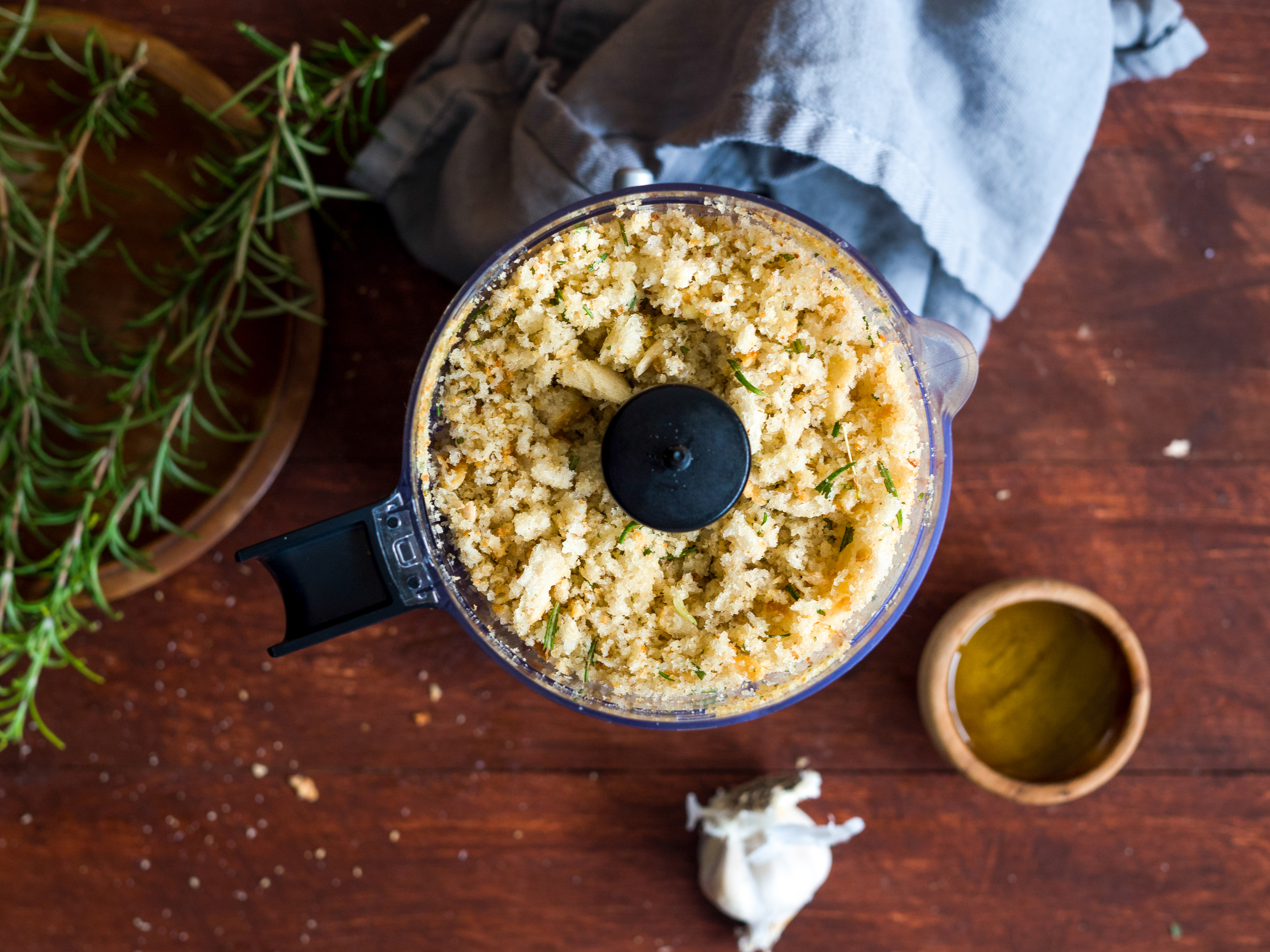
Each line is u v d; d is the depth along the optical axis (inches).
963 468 21.6
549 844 21.9
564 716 21.8
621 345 15.4
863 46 18.0
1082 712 21.1
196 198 19.9
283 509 21.3
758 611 15.7
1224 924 21.9
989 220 19.9
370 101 21.0
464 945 21.9
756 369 15.5
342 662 21.6
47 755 21.6
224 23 20.9
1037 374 21.6
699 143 18.0
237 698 21.6
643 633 15.7
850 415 15.6
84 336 19.0
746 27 18.2
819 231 16.4
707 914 22.0
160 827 21.7
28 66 20.3
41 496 20.9
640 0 20.1
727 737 21.8
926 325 16.8
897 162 18.3
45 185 20.7
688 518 15.1
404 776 21.8
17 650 19.2
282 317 20.7
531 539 15.8
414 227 20.8
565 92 19.6
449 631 21.7
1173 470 21.6
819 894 22.0
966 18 18.7
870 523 15.5
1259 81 21.4
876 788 21.8
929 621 21.6
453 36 20.5
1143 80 21.3
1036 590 20.2
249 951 21.8
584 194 19.0
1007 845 21.9
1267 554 21.7
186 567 21.4
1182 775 21.9
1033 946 22.0
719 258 15.7
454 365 16.0
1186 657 21.8
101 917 21.8
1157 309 21.6
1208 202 21.5
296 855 21.8
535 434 15.8
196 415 19.2
